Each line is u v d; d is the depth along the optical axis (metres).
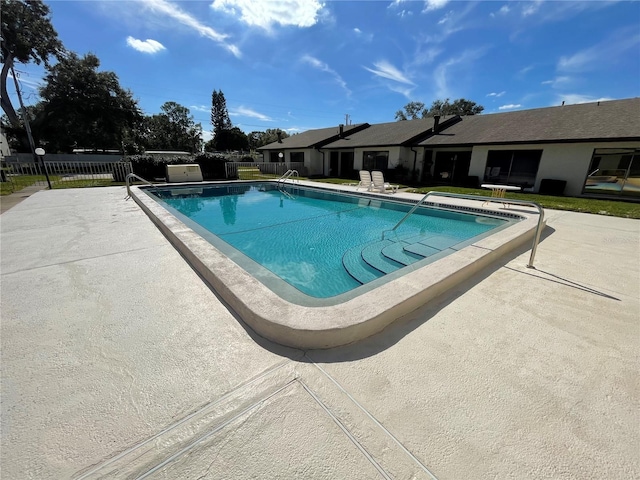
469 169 14.73
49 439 1.30
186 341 2.03
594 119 12.02
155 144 50.38
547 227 6.08
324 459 1.24
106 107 28.44
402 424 1.41
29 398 1.52
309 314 2.08
